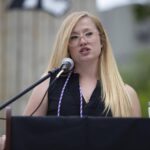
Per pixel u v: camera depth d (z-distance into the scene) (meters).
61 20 16.50
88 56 10.23
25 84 16.75
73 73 10.34
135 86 32.34
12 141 8.65
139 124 8.71
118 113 10.09
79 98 10.12
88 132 8.68
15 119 8.67
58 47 10.34
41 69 16.70
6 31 16.77
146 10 46.41
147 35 46.88
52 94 10.19
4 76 16.89
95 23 10.36
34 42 16.70
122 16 46.59
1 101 16.89
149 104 9.84
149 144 8.70
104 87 10.23
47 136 8.66
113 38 46.41
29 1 15.90
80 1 16.80
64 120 8.69
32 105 10.29
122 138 8.69
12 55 16.78
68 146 8.67
